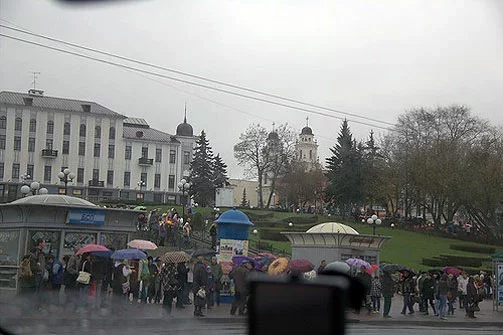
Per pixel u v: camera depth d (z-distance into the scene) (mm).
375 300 27719
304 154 163000
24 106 100500
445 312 28078
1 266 23844
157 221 51438
